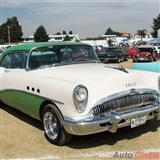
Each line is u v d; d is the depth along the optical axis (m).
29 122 6.99
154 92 5.72
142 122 5.48
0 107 8.31
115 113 5.10
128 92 5.30
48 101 5.57
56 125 5.45
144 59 28.23
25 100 6.32
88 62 6.86
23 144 5.70
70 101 5.00
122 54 30.06
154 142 5.57
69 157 5.07
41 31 105.62
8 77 6.98
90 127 4.96
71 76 5.48
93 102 5.02
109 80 5.27
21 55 6.70
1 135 6.19
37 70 6.27
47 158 5.08
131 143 5.55
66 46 6.73
